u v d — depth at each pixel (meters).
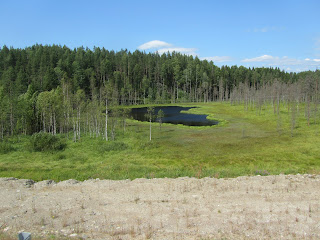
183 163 31.92
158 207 12.66
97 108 57.62
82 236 9.91
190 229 10.37
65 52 149.88
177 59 171.38
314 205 12.56
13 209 12.67
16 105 57.28
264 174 22.03
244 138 49.09
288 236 9.78
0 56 125.31
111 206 13.02
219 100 166.00
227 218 11.24
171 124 71.00
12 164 31.72
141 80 161.75
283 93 102.69
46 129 60.94
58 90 66.19
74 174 25.45
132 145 43.03
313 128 55.78
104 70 141.38
